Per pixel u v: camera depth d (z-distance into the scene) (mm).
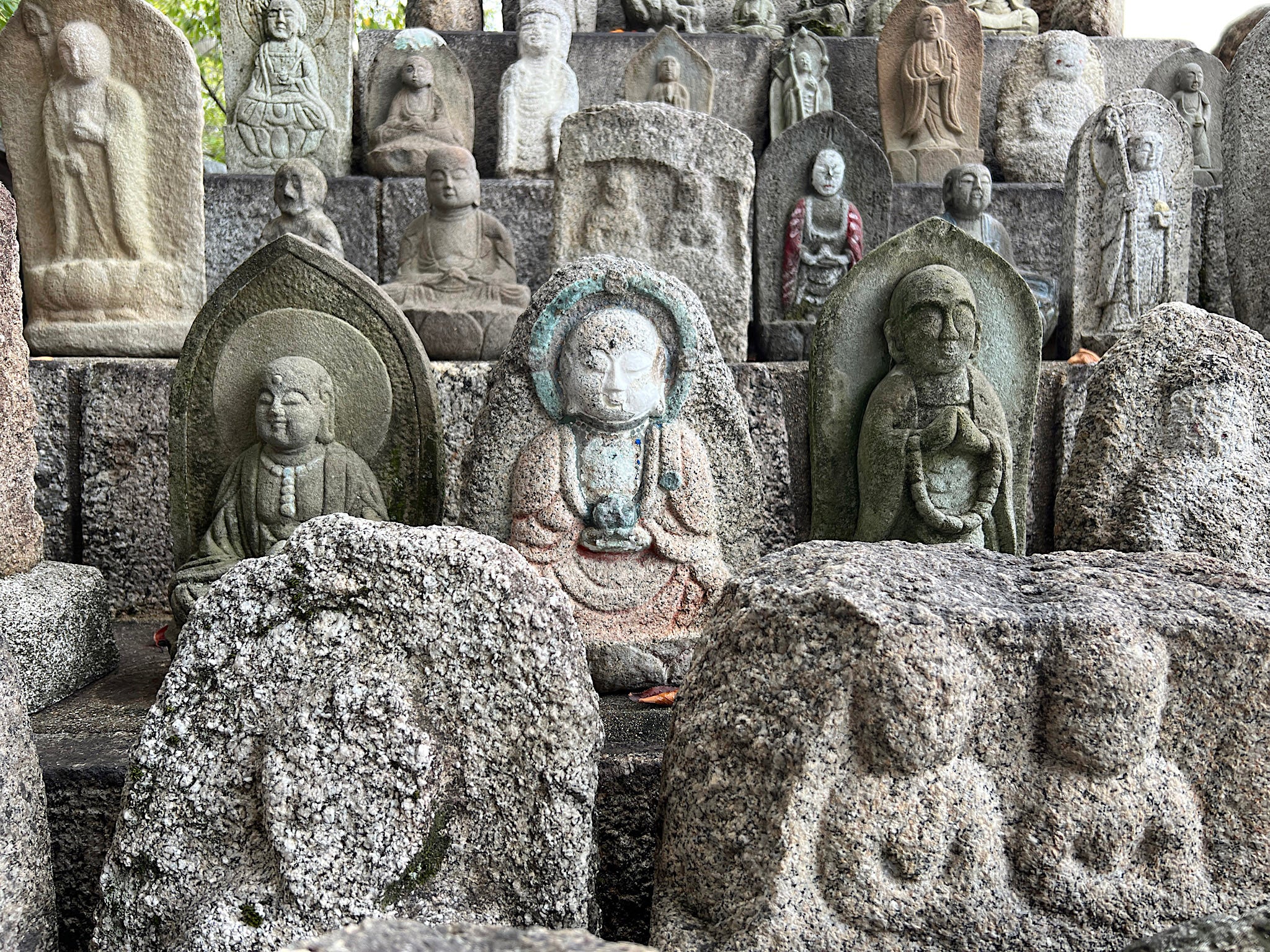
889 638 1596
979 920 1649
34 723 2578
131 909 1771
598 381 2811
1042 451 4055
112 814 2238
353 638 1787
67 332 4117
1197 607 1755
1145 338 2684
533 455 2865
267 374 2928
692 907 1744
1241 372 2623
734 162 4398
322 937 1231
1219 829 1735
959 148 6547
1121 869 1705
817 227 5141
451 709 1794
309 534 1812
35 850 1859
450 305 4633
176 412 3070
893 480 3287
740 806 1689
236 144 6137
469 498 2916
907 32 6598
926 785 1649
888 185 5148
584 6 7234
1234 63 4246
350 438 3082
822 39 6828
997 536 3369
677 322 2896
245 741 1781
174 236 4160
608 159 4402
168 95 4074
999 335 3393
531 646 1796
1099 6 7305
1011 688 1683
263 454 2986
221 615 1801
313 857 1736
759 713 1681
